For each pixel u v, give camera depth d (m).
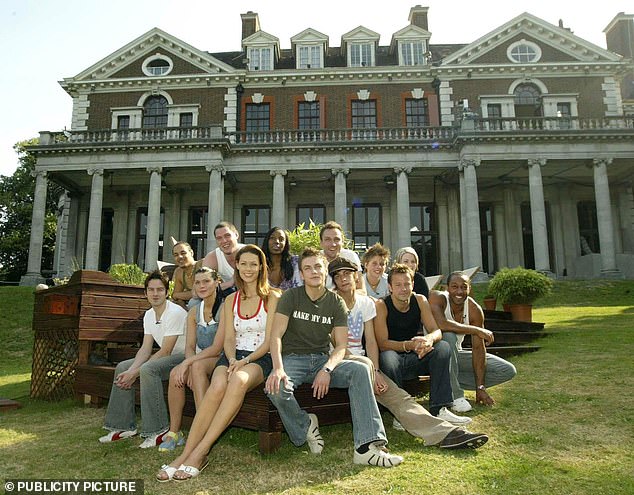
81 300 7.21
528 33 29.69
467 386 6.05
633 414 4.95
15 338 16.56
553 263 29.75
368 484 3.59
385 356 5.18
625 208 29.47
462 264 28.08
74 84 30.16
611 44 34.72
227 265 7.00
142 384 4.95
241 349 4.74
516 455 4.12
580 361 7.49
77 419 6.02
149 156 26.41
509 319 11.87
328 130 27.08
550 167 27.25
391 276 5.36
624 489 3.40
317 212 30.45
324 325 4.70
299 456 4.32
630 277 25.80
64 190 30.86
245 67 31.67
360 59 31.62
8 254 43.03
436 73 29.66
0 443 4.95
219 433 4.11
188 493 3.57
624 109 31.09
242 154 27.03
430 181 29.45
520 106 29.39
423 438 4.48
